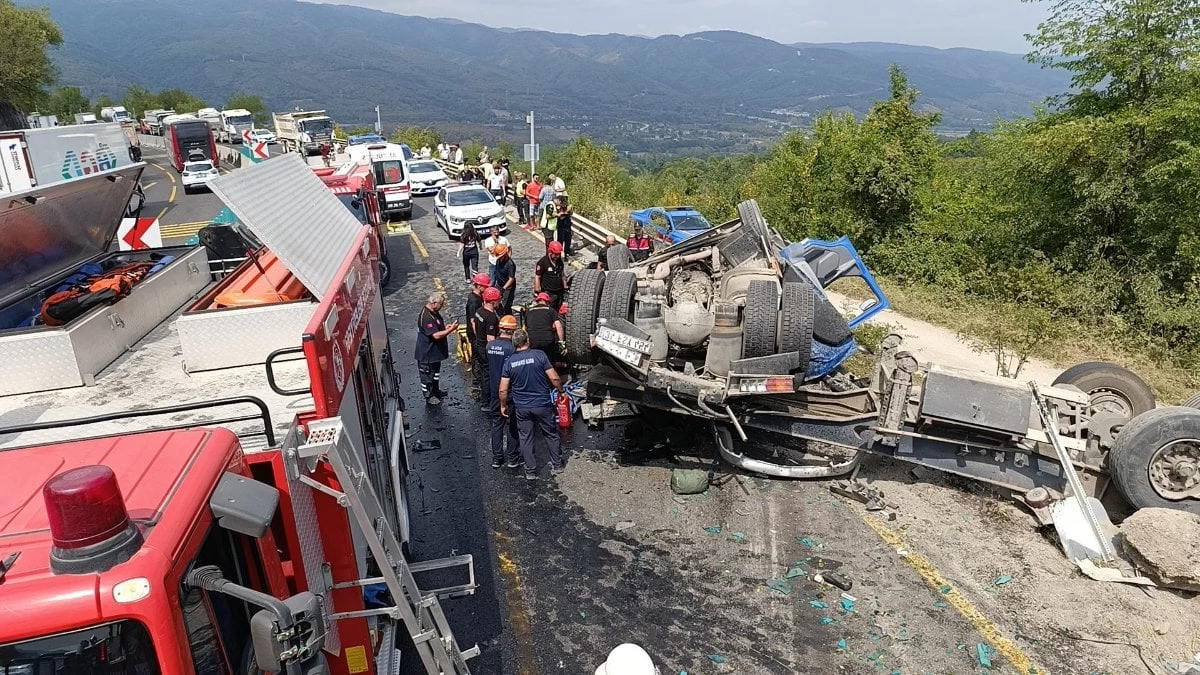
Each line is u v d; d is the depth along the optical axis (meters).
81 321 4.46
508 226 22.23
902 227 18.61
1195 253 12.00
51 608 2.03
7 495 2.56
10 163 5.37
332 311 3.92
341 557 3.71
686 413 7.23
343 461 3.29
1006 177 15.61
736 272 8.70
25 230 5.48
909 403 6.77
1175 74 12.70
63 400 4.22
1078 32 13.92
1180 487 6.06
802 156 22.73
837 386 8.45
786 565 6.01
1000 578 5.74
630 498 7.12
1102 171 13.48
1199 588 5.39
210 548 2.59
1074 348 11.83
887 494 7.07
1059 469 6.52
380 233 15.09
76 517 2.05
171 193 31.28
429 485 7.47
